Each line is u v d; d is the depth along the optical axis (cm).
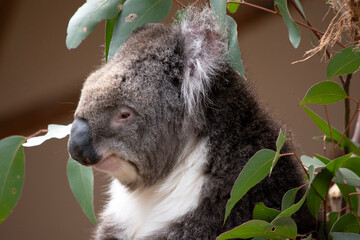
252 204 472
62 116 1241
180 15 515
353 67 448
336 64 446
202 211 477
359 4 443
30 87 1236
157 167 504
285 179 488
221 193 474
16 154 514
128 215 546
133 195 536
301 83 1123
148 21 468
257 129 498
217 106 498
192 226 477
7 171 513
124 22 465
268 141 494
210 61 493
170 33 512
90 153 473
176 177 505
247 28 1155
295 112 1128
